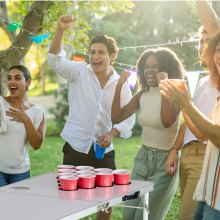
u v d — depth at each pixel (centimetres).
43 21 642
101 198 328
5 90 602
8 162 436
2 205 313
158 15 1462
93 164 461
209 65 305
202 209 314
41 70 1955
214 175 291
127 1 701
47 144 1371
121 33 1349
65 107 1539
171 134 425
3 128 432
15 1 701
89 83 462
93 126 461
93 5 702
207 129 280
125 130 460
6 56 603
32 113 456
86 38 716
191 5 1170
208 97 390
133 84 492
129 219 436
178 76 430
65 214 296
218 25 384
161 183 424
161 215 436
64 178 348
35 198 328
